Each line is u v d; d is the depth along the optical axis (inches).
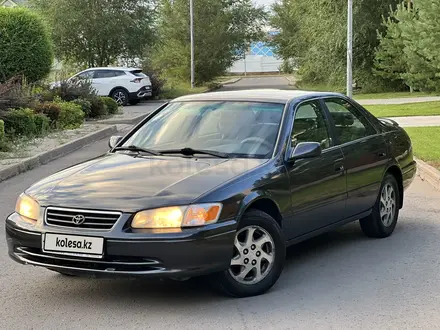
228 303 222.7
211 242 209.3
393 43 1416.1
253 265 227.0
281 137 251.1
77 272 210.7
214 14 2166.6
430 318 208.5
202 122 267.6
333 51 1631.4
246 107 269.0
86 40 1708.9
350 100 304.7
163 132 271.0
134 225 206.1
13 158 553.6
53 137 713.0
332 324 203.3
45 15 1676.9
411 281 247.0
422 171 492.4
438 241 307.1
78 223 211.0
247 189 223.6
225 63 2215.8
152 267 205.5
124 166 241.0
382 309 216.8
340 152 276.1
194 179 222.1
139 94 1379.2
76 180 231.0
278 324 203.3
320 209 261.4
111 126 862.5
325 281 247.3
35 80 1027.3
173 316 211.2
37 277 256.8
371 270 261.6
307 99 275.7
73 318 211.3
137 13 1732.3
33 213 221.6
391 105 1147.3
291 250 294.4
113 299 229.3
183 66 2190.0
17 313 216.8
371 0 1579.7
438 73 981.8
